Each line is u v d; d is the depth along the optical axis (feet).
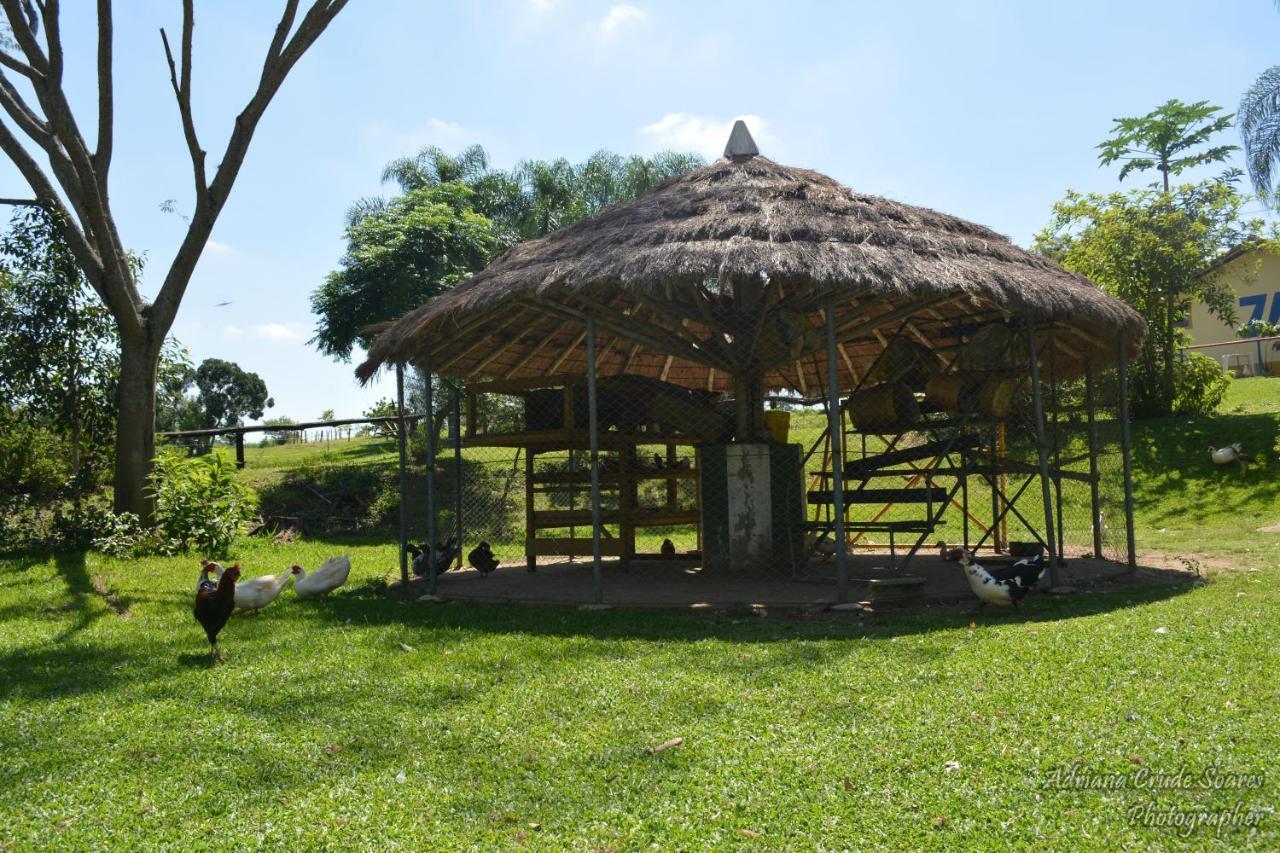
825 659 21.35
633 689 19.21
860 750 15.16
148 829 13.25
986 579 27.58
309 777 15.01
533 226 93.50
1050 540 31.55
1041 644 21.81
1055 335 38.42
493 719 17.57
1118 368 35.42
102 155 46.93
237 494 51.11
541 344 47.60
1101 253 77.15
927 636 23.71
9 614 30.60
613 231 32.45
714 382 58.75
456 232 83.15
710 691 18.92
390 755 15.89
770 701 18.07
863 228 31.09
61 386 51.26
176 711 18.83
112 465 54.70
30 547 46.29
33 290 50.24
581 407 38.47
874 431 37.17
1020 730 15.70
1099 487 40.78
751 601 29.01
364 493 66.18
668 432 38.83
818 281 27.09
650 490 68.28
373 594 36.22
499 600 32.35
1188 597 28.99
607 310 32.07
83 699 19.88
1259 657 19.63
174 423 103.86
